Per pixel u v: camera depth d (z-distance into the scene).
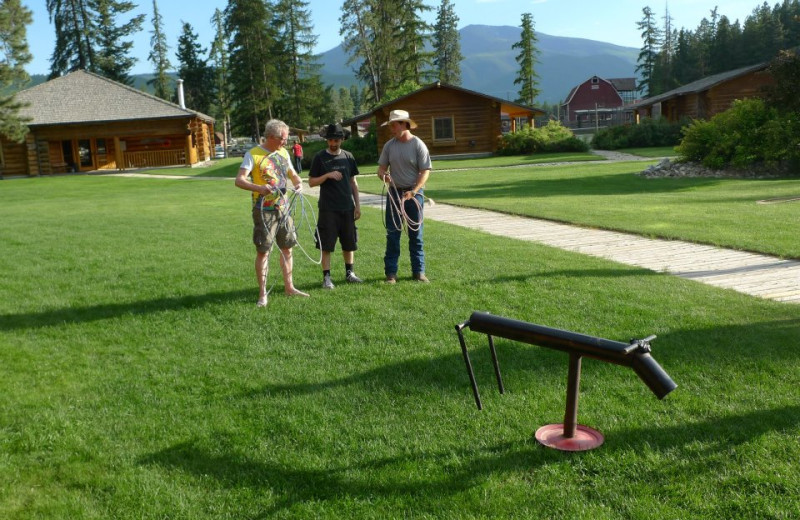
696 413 3.83
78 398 4.38
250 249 9.66
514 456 3.45
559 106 115.06
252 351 5.21
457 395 4.21
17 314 6.39
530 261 8.17
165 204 18.33
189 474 3.40
